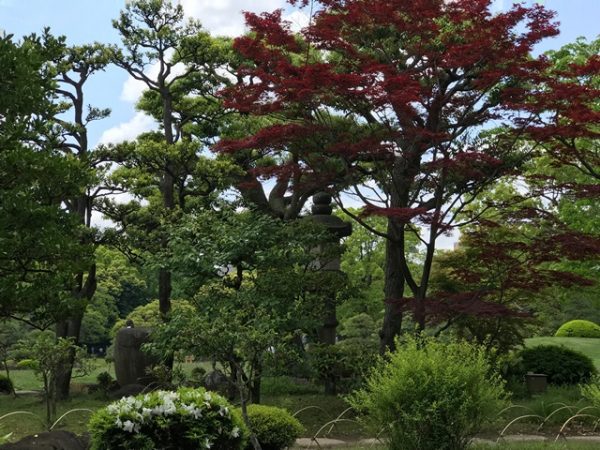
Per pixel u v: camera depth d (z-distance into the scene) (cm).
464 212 1827
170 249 1609
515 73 1558
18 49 1051
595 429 1452
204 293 1520
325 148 1608
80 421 1523
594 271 2331
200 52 2147
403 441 999
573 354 2084
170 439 812
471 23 1591
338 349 1841
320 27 1623
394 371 1029
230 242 1480
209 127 2395
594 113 1539
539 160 2336
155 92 2445
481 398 998
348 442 1339
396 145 1803
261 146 1614
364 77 1494
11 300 1086
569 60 2252
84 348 1795
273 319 1364
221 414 849
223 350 1038
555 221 1711
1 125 1074
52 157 1061
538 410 1548
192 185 2211
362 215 1606
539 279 1748
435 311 1562
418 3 1584
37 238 1052
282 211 2395
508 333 2042
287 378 2125
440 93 1633
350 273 3988
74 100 2070
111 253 4947
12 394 2100
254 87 1608
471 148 1595
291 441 1112
